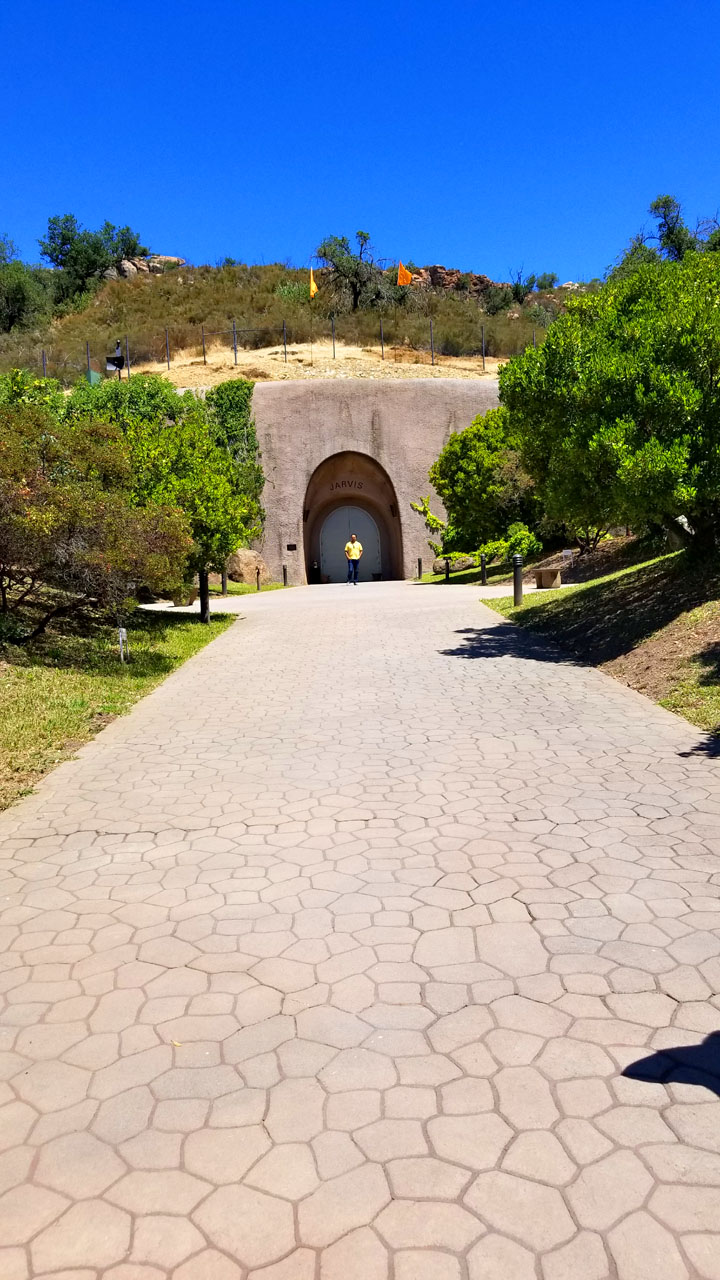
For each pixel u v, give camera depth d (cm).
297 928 354
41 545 1005
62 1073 261
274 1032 278
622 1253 188
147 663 1132
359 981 308
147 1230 199
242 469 3022
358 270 5359
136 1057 268
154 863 437
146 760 650
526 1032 271
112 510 1053
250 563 3281
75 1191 212
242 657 1198
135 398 2280
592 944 328
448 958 322
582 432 1016
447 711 773
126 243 7169
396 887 391
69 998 306
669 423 970
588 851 424
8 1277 188
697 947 322
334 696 878
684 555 1142
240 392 3300
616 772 557
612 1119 229
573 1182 208
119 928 362
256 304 5247
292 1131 230
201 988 309
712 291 993
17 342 5000
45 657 1048
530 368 1068
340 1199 206
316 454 3556
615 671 905
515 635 1242
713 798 496
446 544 3045
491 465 2653
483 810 495
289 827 483
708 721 664
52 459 1095
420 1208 202
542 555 2594
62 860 446
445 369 4153
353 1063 259
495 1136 225
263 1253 192
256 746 682
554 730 680
